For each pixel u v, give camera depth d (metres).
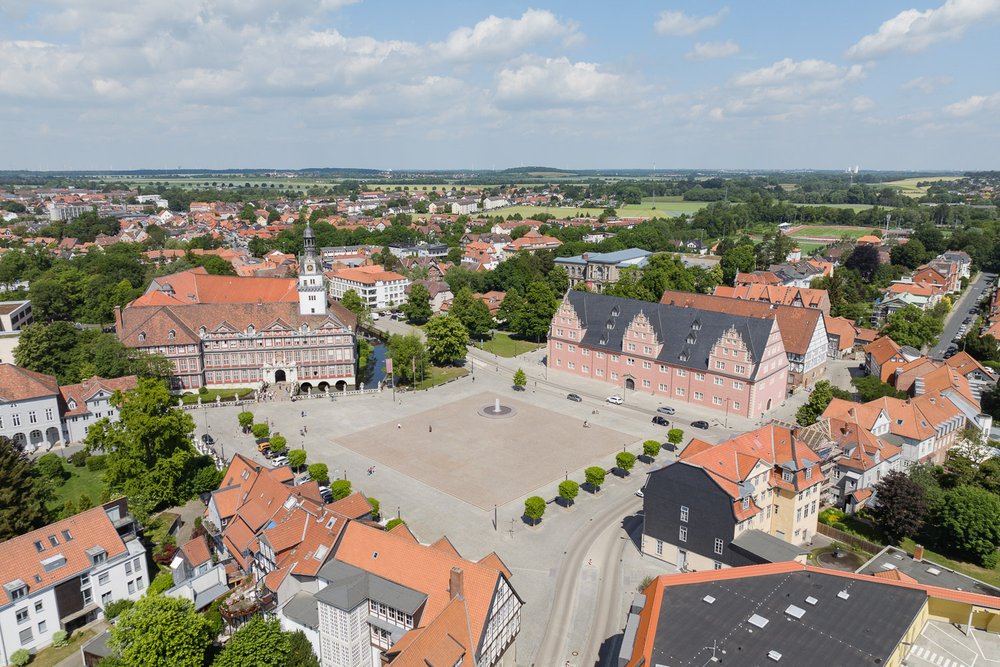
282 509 87.12
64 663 73.88
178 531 100.69
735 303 183.88
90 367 148.12
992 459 114.50
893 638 57.97
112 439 106.69
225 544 89.88
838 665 54.66
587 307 181.25
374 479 116.81
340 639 68.81
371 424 144.25
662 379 163.50
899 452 113.38
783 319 173.00
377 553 74.75
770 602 63.28
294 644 70.69
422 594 69.44
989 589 74.38
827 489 106.38
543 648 75.25
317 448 130.50
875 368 168.88
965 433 125.94
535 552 94.56
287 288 193.12
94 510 84.25
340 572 74.50
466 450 130.25
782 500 93.19
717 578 67.12
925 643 61.16
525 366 192.25
